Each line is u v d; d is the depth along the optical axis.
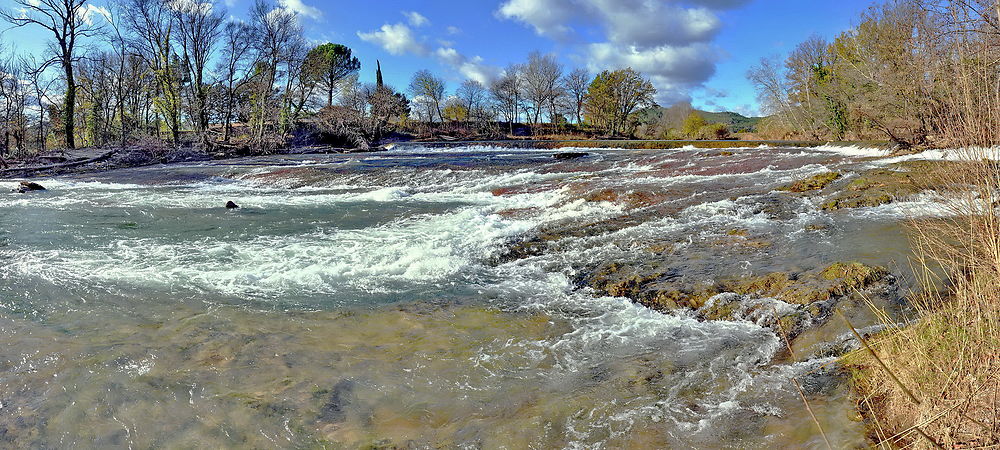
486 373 3.94
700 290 5.43
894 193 9.11
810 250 6.39
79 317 5.07
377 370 3.99
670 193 11.12
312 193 15.09
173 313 5.20
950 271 4.47
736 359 4.03
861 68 27.69
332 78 64.12
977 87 3.17
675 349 4.27
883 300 4.63
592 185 13.04
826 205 8.92
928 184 8.31
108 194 15.14
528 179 15.88
